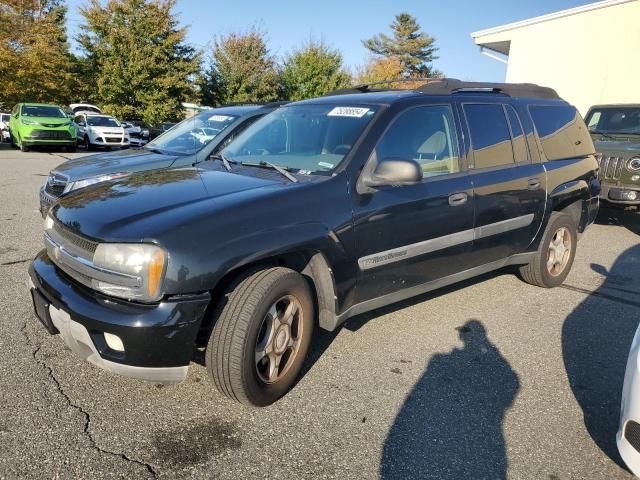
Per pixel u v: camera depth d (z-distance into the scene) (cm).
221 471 238
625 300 485
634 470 222
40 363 323
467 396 311
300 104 421
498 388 322
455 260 389
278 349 291
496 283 523
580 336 402
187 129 748
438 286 389
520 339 394
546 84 1680
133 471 235
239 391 270
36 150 1883
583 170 514
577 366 354
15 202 827
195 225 256
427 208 353
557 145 491
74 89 2906
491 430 279
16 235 620
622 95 1494
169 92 2833
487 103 427
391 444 263
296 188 300
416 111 367
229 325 263
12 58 2473
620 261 627
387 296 349
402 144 352
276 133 392
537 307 461
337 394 308
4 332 361
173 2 2788
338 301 314
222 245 257
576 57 1589
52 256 299
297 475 238
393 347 372
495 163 418
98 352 253
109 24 2745
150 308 246
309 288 301
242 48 3045
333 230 301
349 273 314
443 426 280
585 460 257
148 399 293
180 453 249
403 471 244
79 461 239
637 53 1448
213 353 267
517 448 264
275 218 280
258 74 3111
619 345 388
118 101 2791
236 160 382
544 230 475
